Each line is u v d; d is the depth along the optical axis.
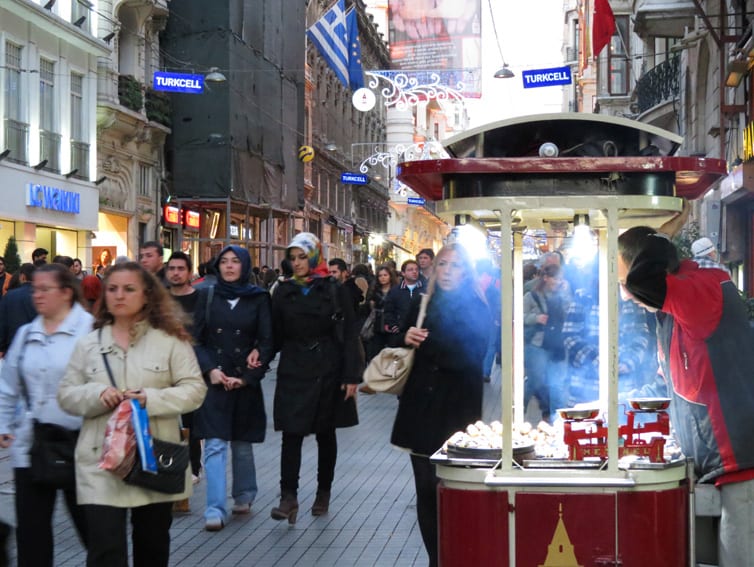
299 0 46.00
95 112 31.36
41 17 27.59
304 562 7.29
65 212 29.47
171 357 5.58
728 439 5.18
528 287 10.21
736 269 24.33
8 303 8.09
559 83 21.81
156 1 33.97
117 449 5.25
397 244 75.69
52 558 6.06
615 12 37.28
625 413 5.44
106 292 5.56
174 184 36.41
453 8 23.25
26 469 5.95
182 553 7.53
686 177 5.48
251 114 38.56
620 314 7.45
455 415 6.49
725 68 21.30
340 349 8.56
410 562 7.27
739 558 5.19
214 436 8.29
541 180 5.12
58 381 5.91
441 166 5.10
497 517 5.19
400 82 23.47
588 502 5.11
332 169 58.97
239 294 8.50
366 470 10.62
